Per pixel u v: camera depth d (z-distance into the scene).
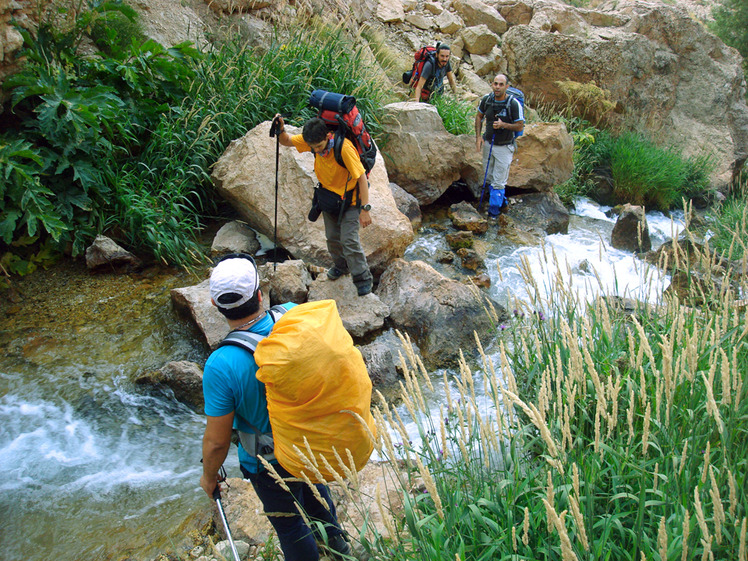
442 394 4.09
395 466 2.11
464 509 2.22
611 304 3.64
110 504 3.11
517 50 11.17
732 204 8.94
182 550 2.75
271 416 1.94
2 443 3.53
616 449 2.35
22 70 5.40
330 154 4.29
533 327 3.38
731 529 1.95
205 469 2.09
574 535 2.00
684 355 2.35
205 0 8.14
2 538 2.89
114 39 6.70
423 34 11.85
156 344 4.45
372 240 5.43
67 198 5.30
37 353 4.29
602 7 13.43
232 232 5.93
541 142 7.83
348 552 2.49
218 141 6.21
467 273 5.93
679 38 11.69
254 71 6.70
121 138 5.95
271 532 2.80
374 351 4.31
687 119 11.53
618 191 9.15
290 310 2.03
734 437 2.30
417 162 7.37
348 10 10.30
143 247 5.60
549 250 6.64
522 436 2.59
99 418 3.78
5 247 5.26
